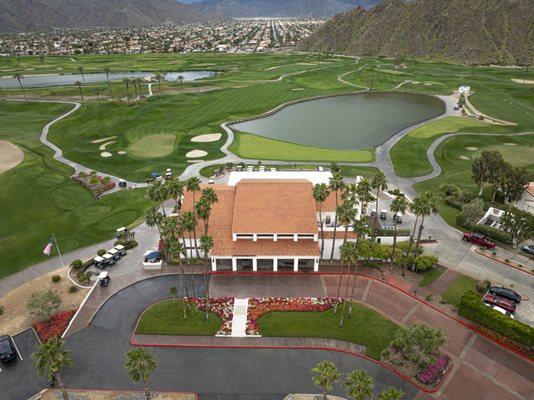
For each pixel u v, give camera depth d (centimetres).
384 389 4859
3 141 13612
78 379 5019
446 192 9606
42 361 4144
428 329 5016
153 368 4162
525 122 15225
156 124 15550
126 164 11969
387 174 11012
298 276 6925
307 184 7700
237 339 5634
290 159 12044
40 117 16450
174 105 17762
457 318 5925
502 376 5031
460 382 4950
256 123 15950
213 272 7006
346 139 14075
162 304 6281
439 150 12625
